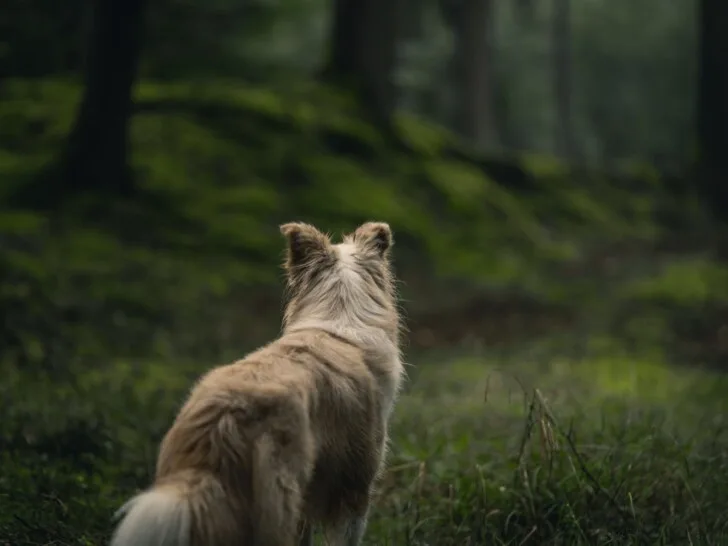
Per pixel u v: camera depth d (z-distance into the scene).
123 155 19.69
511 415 9.55
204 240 18.84
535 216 27.73
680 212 30.73
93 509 6.59
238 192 20.88
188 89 25.02
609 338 15.84
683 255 24.06
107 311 14.30
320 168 22.86
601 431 7.82
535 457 7.09
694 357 15.01
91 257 16.81
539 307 18.27
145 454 7.88
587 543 5.96
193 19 29.53
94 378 11.10
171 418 8.70
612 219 29.59
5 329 12.12
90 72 19.42
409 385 11.86
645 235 28.58
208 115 23.80
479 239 23.42
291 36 39.19
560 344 15.39
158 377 11.55
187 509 4.13
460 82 40.19
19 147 21.28
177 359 13.02
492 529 6.36
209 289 16.61
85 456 7.70
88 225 18.28
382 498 7.15
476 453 7.79
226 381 4.53
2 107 23.11
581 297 19.27
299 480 4.47
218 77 29.83
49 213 18.55
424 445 8.20
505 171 28.77
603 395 11.09
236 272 17.89
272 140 23.42
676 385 12.59
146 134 22.00
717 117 29.67
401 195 23.67
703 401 11.54
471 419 9.41
